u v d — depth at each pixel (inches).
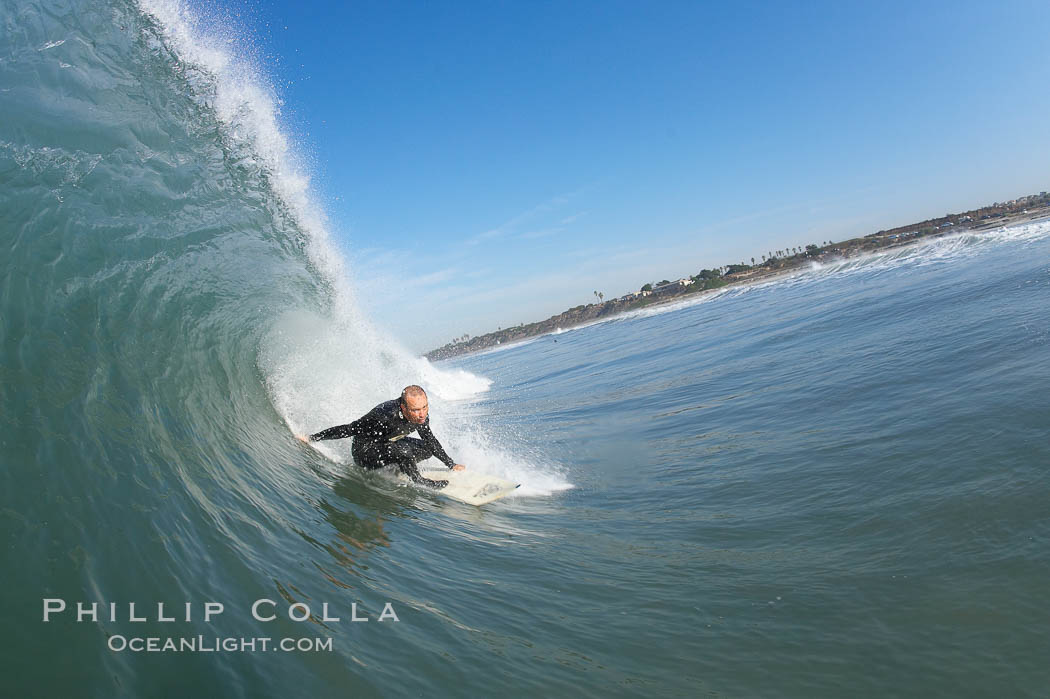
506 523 185.9
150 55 354.9
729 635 111.0
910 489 163.3
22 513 101.5
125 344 190.9
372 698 86.4
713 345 743.1
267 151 385.7
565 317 5349.4
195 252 290.0
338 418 283.4
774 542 150.6
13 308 170.4
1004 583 111.9
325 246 404.5
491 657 102.7
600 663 103.3
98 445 132.9
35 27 317.4
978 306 433.7
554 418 432.1
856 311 636.1
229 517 132.3
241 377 247.1
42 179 244.1
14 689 70.9
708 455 251.0
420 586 128.3
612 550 158.4
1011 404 207.9
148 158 310.8
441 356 4281.5
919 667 95.3
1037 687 86.7
